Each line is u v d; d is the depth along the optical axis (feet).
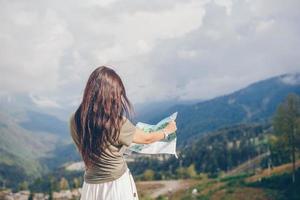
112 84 14.03
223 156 456.45
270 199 294.66
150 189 439.63
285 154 336.90
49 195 560.61
